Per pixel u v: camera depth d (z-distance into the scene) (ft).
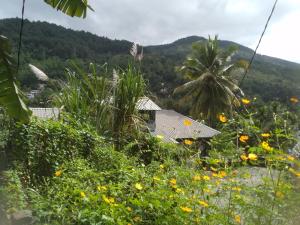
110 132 17.84
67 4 14.08
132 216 8.87
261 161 9.97
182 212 8.63
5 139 13.87
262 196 8.86
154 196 9.27
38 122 14.08
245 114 11.57
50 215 8.68
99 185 10.21
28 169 13.35
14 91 10.41
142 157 17.28
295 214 8.72
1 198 10.64
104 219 8.16
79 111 17.35
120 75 18.67
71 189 9.80
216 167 10.82
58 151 13.88
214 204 9.21
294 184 9.13
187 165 11.96
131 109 18.26
